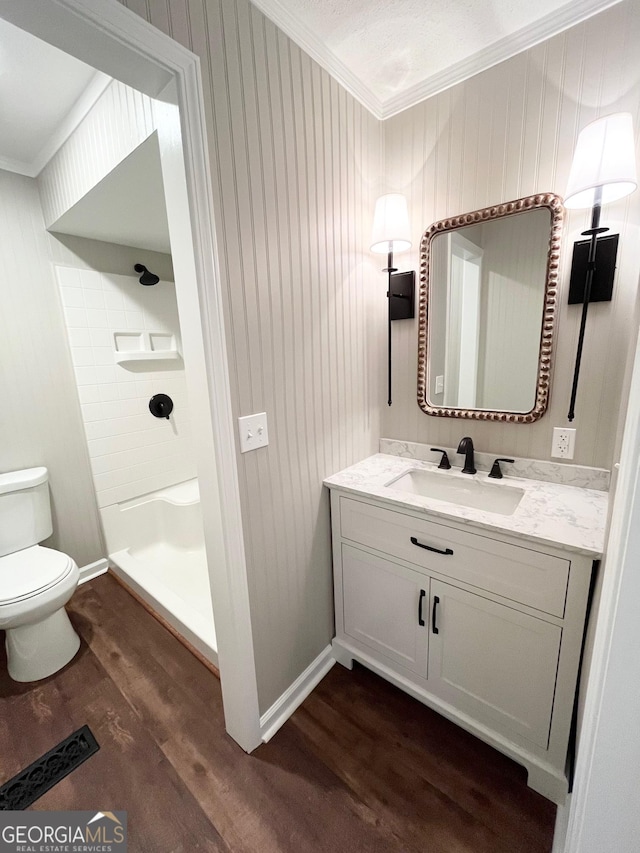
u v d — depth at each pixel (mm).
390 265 1506
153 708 1475
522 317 1368
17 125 1585
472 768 1235
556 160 1229
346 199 1442
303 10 1097
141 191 1543
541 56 1204
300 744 1325
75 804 1164
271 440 1235
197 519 2498
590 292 1221
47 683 1600
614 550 514
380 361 1775
